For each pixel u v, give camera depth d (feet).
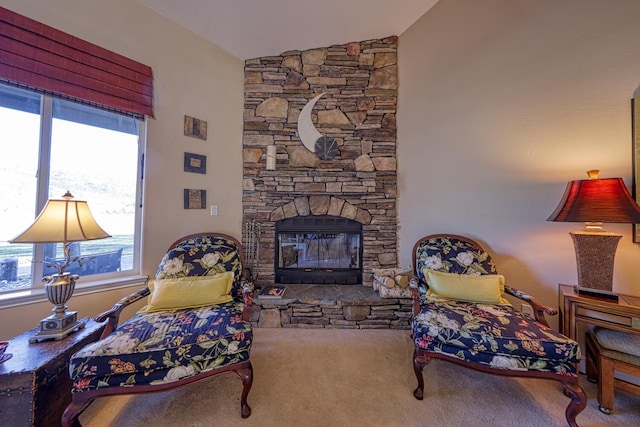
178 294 5.57
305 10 7.93
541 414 4.57
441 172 8.37
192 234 7.79
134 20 7.12
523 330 4.55
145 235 7.41
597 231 5.19
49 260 6.18
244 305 5.54
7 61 5.32
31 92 5.82
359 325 7.89
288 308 7.96
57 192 6.25
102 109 6.73
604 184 4.77
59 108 6.24
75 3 6.17
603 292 4.92
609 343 4.56
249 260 9.47
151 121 7.50
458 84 7.93
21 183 5.80
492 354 4.45
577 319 5.01
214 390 5.18
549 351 4.21
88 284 6.47
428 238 7.68
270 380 5.47
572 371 4.21
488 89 7.26
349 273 9.52
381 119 9.56
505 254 6.95
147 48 7.36
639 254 5.17
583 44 5.69
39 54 5.69
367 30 9.11
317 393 5.08
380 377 5.59
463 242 7.21
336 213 9.43
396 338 7.29
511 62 6.80
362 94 9.57
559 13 6.00
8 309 5.44
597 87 5.54
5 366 3.61
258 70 9.56
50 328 4.39
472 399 4.94
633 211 4.45
